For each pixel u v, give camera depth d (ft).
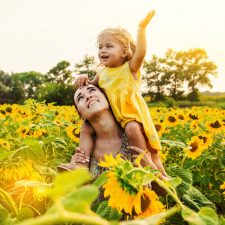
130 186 4.30
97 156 10.11
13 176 7.21
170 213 3.21
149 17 10.09
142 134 10.04
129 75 10.32
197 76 211.20
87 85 10.55
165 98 214.90
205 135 17.04
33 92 286.66
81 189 2.28
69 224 6.15
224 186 12.26
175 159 18.34
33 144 8.34
